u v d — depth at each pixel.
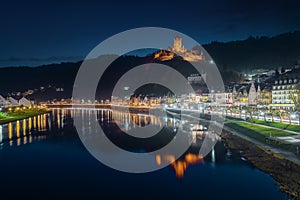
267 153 59.72
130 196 43.12
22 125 136.25
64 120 165.75
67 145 83.50
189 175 51.56
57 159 66.44
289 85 145.25
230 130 96.00
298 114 99.50
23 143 87.12
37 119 172.25
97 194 44.12
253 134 80.50
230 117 127.88
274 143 66.25
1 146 82.44
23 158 67.56
